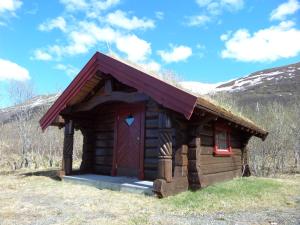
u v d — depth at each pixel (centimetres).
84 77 952
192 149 831
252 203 731
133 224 532
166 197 742
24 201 711
